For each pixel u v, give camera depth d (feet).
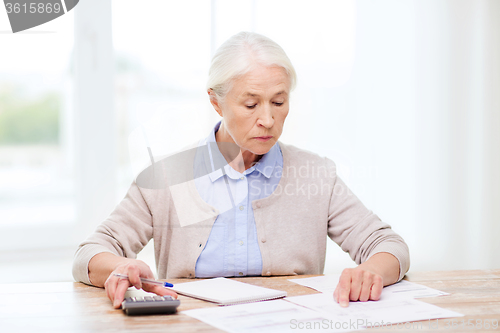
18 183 6.63
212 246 4.03
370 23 7.45
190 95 7.03
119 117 6.85
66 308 2.79
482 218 8.04
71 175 6.82
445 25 7.76
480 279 3.59
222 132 4.22
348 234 4.19
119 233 3.92
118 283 2.91
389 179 7.64
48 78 6.66
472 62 7.92
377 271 3.26
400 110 7.64
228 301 2.85
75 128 6.72
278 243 4.10
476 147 8.00
